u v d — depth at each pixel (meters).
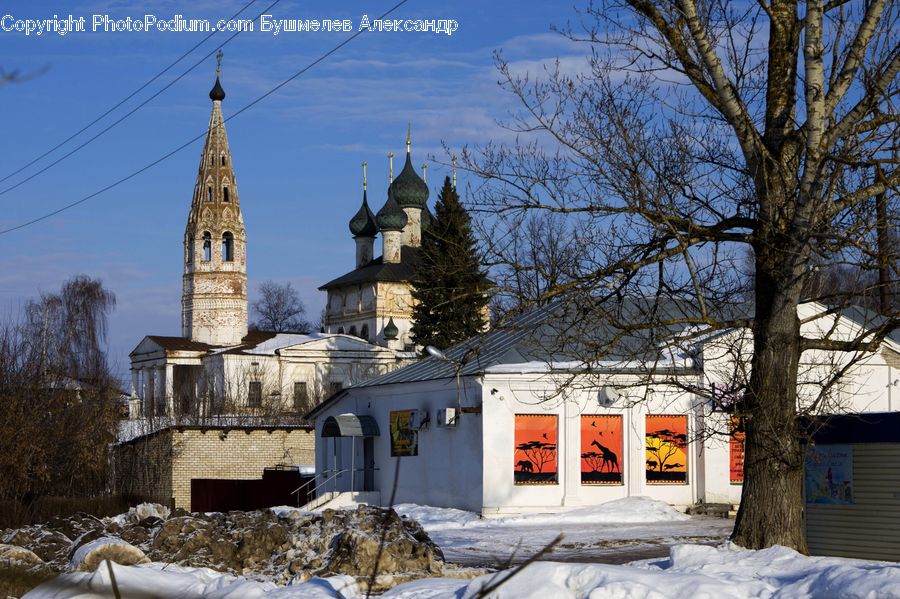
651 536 28.11
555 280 18.72
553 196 18.56
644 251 18.06
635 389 35.59
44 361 41.50
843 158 15.62
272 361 97.50
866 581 11.82
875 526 18.94
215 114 112.25
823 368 33.50
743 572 14.66
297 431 52.62
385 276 106.00
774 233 16.77
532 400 35.50
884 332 17.06
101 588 10.96
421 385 39.41
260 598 12.90
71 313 89.69
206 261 110.00
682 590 12.40
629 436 36.19
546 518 33.50
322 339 99.19
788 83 17.34
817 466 19.89
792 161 16.95
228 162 111.88
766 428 17.17
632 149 17.81
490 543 27.11
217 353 98.38
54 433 39.72
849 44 16.66
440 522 34.44
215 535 19.86
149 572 13.25
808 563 15.03
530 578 12.70
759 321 17.44
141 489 48.94
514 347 36.19
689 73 17.42
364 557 18.14
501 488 35.16
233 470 51.44
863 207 16.52
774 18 17.36
